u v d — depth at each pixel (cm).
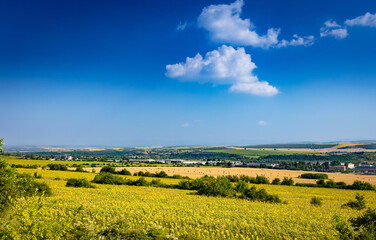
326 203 5822
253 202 5006
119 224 1659
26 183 1711
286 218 3359
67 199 3806
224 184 6041
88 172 11294
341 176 15200
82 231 1507
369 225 1412
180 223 2717
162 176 11150
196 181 7412
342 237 1407
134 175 11362
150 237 1584
